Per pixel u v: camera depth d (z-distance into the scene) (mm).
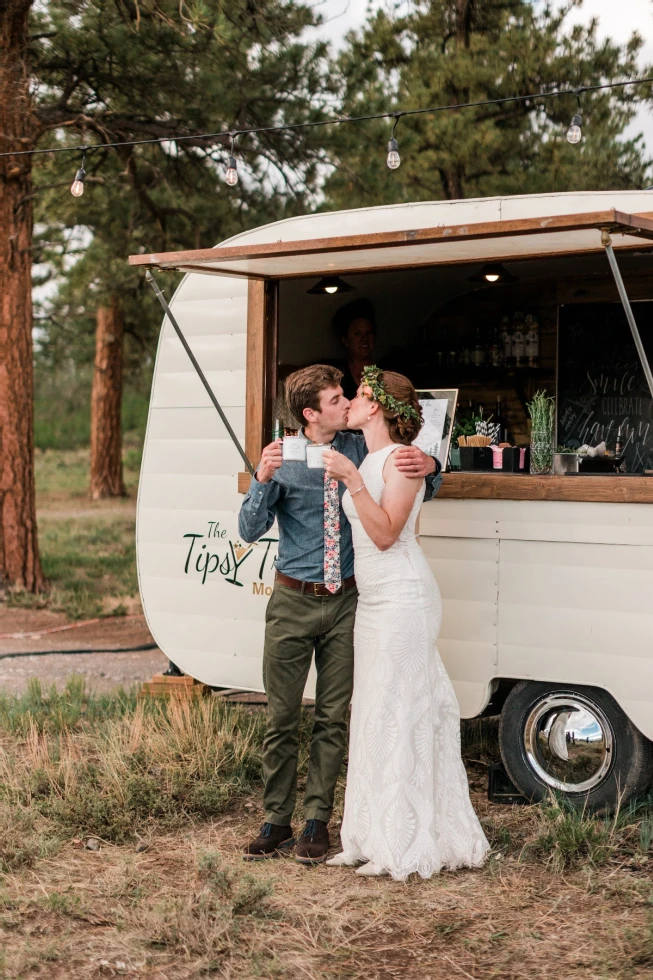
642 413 6703
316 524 4219
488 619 4797
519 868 4148
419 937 3594
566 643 4613
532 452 4961
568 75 13109
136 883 4012
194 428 5859
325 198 12258
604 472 5066
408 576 4125
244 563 5688
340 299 6645
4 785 4926
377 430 4215
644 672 4441
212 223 13250
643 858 4156
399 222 5172
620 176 13508
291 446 4031
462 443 5191
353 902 3867
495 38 13703
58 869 4168
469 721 6023
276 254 4547
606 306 6793
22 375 10609
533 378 7117
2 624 9586
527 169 13992
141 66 10492
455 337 7316
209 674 5824
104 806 4648
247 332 5672
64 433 32469
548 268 6508
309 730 5738
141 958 3447
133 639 9016
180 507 5902
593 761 4625
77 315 20844
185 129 11094
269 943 3545
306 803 4301
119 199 13695
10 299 10438
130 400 31516
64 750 5445
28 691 6801
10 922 3668
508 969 3361
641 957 3396
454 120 12711
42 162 12188
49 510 20188
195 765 5117
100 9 10117
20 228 10430
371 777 4090
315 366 4312
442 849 4141
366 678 4137
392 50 13781
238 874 4035
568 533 4605
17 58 10133
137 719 5578
